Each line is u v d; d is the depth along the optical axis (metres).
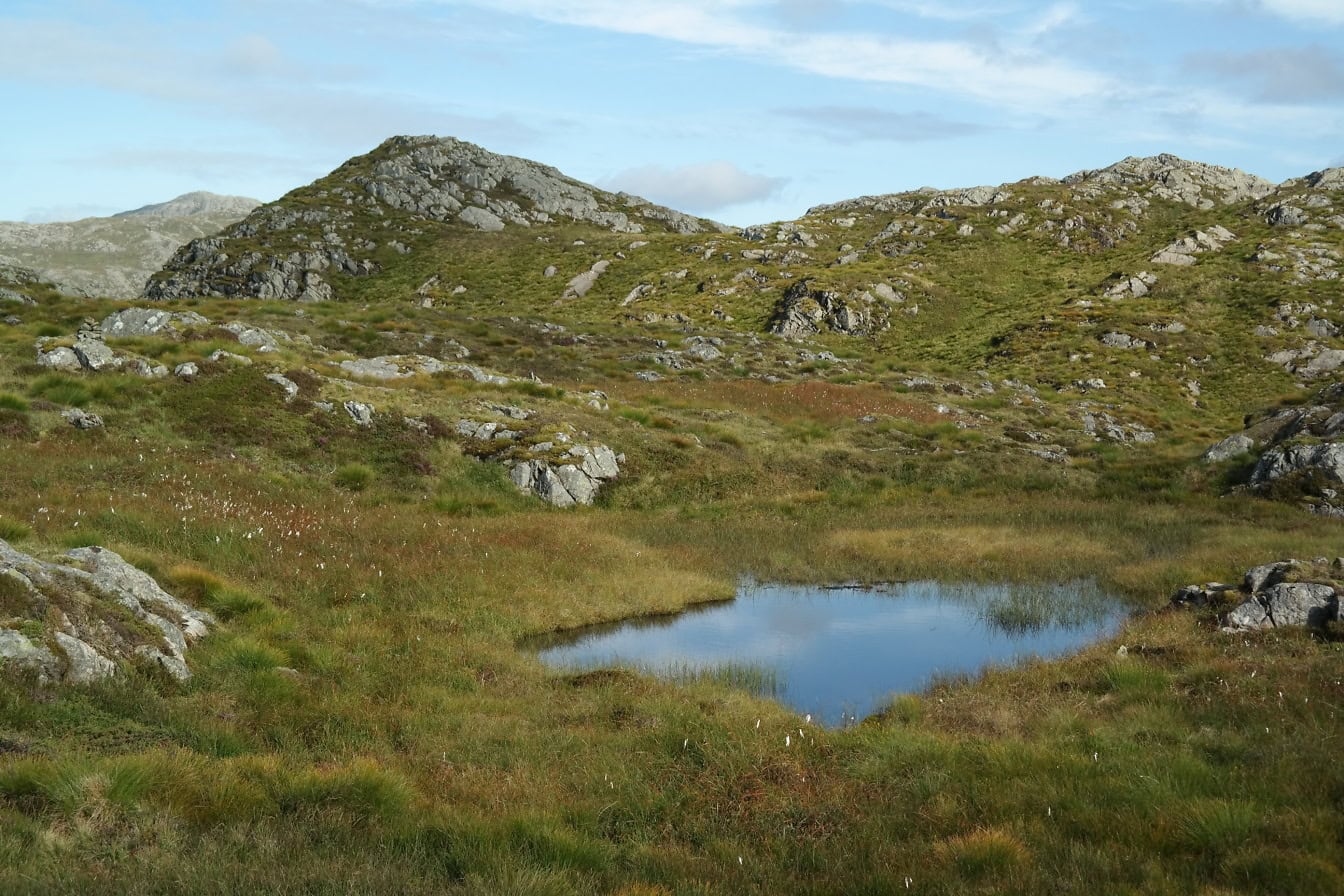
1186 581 20.89
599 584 20.80
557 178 159.50
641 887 7.44
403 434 31.30
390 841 8.13
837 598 21.50
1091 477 36.44
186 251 112.94
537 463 30.59
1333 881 7.31
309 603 16.92
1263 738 10.93
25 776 7.80
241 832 7.86
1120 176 140.62
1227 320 77.38
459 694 13.49
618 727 12.37
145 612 12.91
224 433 28.55
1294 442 32.38
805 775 10.68
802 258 106.00
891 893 7.54
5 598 10.95
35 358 30.61
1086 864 7.94
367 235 120.25
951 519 29.98
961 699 13.68
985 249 107.62
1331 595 15.57
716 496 32.66
